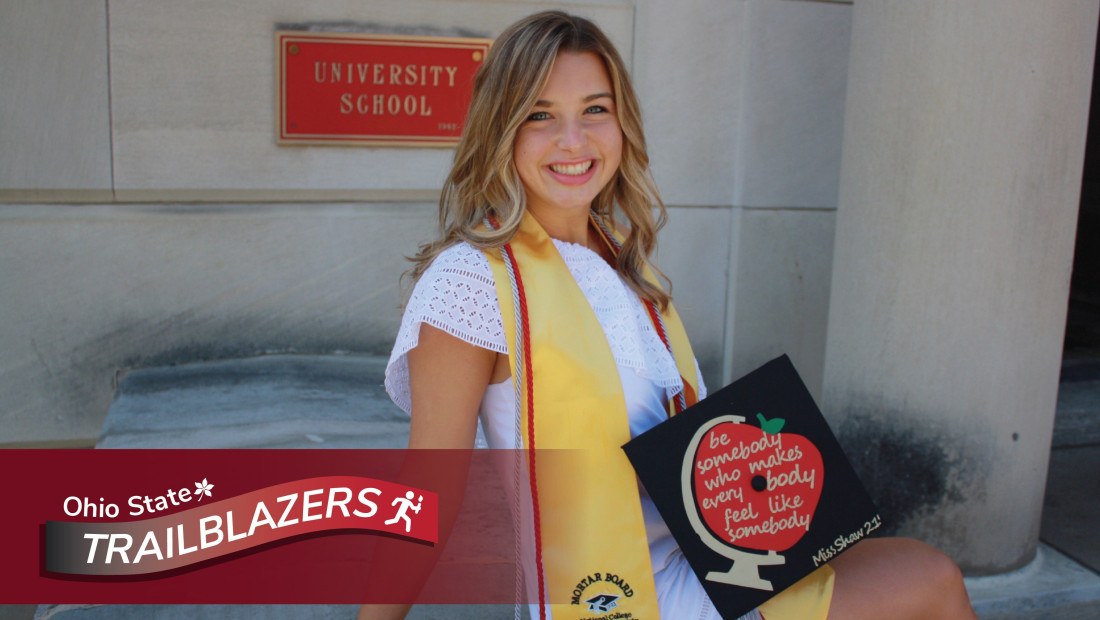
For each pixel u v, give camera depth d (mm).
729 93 3969
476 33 3684
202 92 3527
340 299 3811
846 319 2910
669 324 1786
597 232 1867
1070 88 2609
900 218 2707
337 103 3619
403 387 1588
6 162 3393
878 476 2844
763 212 4074
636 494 1510
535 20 1575
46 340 3539
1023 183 2598
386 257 3807
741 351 4164
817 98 4039
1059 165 2633
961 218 2619
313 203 3725
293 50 3547
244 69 3545
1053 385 2811
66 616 2172
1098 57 7910
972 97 2568
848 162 2900
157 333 3650
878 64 2740
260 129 3600
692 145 3982
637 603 1498
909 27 2639
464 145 1604
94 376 3615
